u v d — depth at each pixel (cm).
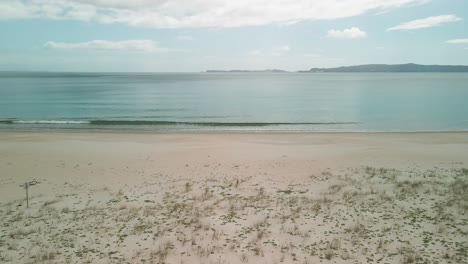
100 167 1836
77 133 2931
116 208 1255
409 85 10544
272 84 12225
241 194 1398
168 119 3916
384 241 967
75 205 1293
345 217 1138
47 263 864
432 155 2072
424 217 1121
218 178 1633
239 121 3791
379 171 1695
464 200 1258
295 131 3159
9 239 1009
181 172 1741
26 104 5378
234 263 855
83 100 6069
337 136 2842
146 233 1038
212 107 5116
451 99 6044
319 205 1250
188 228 1069
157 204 1291
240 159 1998
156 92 8131
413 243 953
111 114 4306
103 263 862
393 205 1229
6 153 2138
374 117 4081
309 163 1891
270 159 1994
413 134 2938
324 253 906
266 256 890
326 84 11925
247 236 1009
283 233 1028
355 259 874
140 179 1633
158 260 872
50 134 2859
